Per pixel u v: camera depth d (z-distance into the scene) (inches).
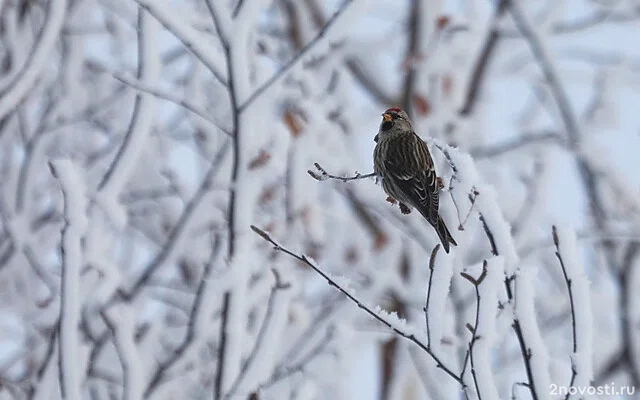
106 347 423.8
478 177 258.7
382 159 354.6
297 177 460.1
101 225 382.0
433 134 603.5
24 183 466.6
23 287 485.1
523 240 538.6
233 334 347.9
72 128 538.0
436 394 495.5
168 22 354.3
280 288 352.8
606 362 565.9
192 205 426.6
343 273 538.0
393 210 536.4
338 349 389.1
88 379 408.5
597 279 587.8
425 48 639.8
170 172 510.3
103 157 530.6
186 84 535.5
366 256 553.6
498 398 243.4
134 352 361.7
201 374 434.3
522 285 253.3
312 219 462.3
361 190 526.9
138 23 389.1
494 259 250.8
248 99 357.1
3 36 480.1
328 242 543.5
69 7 536.1
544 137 596.4
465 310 484.4
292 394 360.2
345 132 574.6
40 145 471.5
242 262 354.6
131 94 540.7
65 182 340.2
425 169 346.0
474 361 246.4
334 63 590.2
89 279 384.2
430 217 332.8
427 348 259.1
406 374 535.5
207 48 358.9
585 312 256.2
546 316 558.3
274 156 412.2
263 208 467.2
